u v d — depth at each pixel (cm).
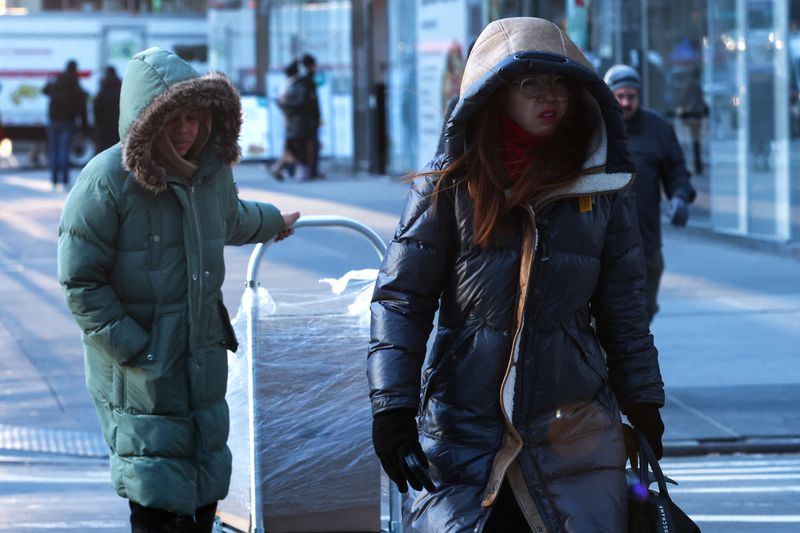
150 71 783
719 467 1290
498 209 616
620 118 625
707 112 2889
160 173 789
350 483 890
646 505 627
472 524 613
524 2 3559
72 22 6238
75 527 1077
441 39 3856
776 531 1056
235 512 903
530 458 624
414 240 633
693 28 2922
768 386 1570
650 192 1503
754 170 2702
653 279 1521
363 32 4912
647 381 657
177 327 810
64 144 4478
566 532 612
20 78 6162
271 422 877
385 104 4784
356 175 4947
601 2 3288
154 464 808
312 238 2812
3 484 1233
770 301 2094
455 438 632
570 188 622
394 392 614
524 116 627
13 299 2169
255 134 5216
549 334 629
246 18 6238
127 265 803
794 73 2538
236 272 2358
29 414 1480
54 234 2998
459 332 633
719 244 2805
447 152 630
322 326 881
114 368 817
